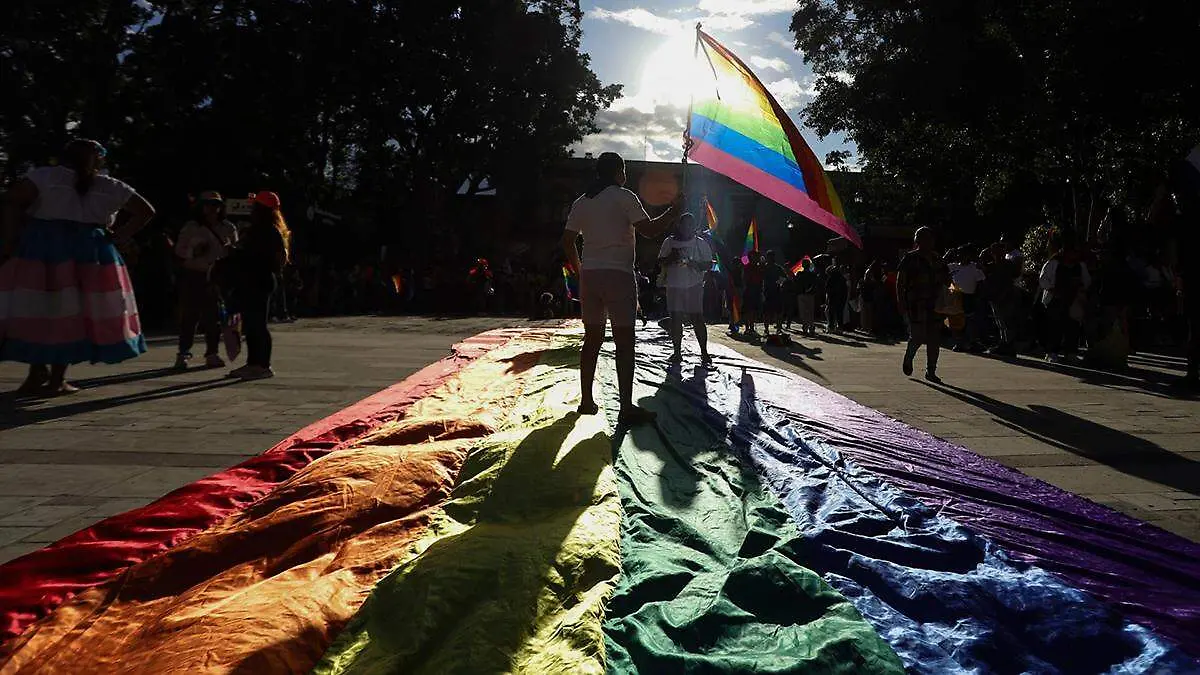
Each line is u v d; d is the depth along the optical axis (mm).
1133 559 3168
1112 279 10062
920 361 11219
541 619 2307
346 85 30500
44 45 21688
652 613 2416
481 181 37625
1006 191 26062
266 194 8156
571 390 6570
